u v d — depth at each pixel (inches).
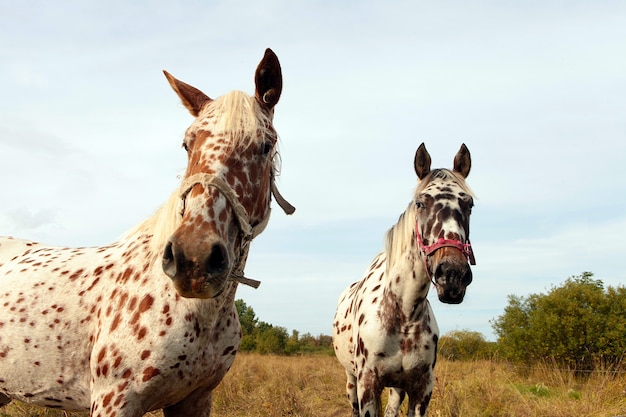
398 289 161.8
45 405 113.3
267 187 102.0
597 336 498.9
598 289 544.1
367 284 184.1
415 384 164.2
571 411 251.8
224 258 83.7
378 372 163.3
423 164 176.1
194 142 97.0
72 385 106.7
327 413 280.5
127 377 96.6
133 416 96.7
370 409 161.8
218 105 98.3
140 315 98.3
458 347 754.8
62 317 107.7
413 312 159.8
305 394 343.0
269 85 107.6
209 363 103.7
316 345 1669.5
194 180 89.3
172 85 112.5
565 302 530.3
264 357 815.1
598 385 312.8
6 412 205.9
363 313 171.6
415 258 157.8
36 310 110.0
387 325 161.9
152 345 96.3
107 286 107.6
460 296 144.2
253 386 356.8
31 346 108.1
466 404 252.8
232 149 92.4
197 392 108.5
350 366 204.1
